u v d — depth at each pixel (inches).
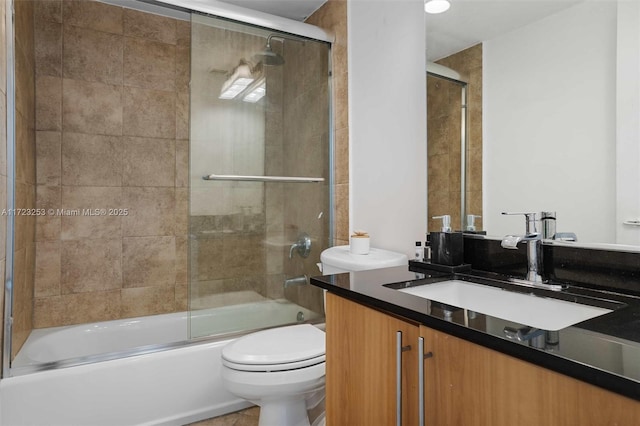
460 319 30.8
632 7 40.8
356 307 41.7
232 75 81.9
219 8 79.0
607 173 42.7
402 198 71.5
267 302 85.5
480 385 28.3
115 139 96.7
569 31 46.4
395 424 36.3
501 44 54.1
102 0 91.7
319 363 59.7
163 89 102.5
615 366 21.6
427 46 65.9
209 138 79.2
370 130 80.0
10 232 63.0
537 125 49.8
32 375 61.7
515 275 50.3
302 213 89.9
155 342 95.7
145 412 68.9
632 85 40.7
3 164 60.0
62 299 90.8
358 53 83.7
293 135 88.7
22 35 73.5
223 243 80.9
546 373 24.4
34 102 86.4
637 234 39.8
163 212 102.7
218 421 73.5
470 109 58.5
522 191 51.4
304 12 100.3
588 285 43.1
